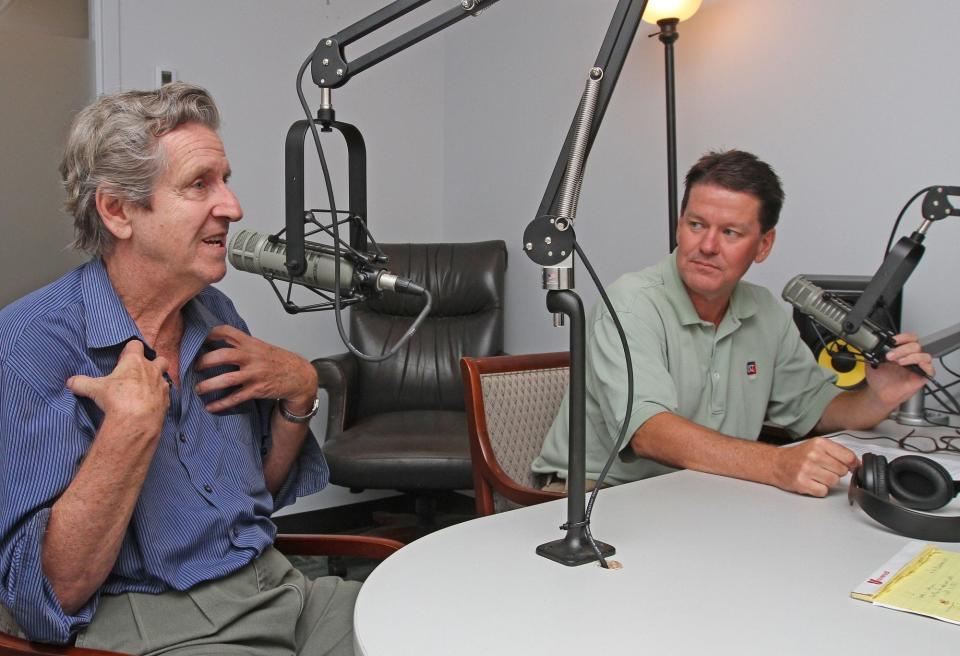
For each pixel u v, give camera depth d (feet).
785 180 7.82
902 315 7.02
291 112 10.46
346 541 4.17
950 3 6.56
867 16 7.11
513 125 10.73
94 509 3.02
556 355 5.95
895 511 3.27
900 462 3.64
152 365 3.16
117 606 3.39
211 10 9.77
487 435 5.41
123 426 3.02
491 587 2.72
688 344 5.13
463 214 11.64
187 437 3.64
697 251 4.84
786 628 2.45
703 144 8.52
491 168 11.12
